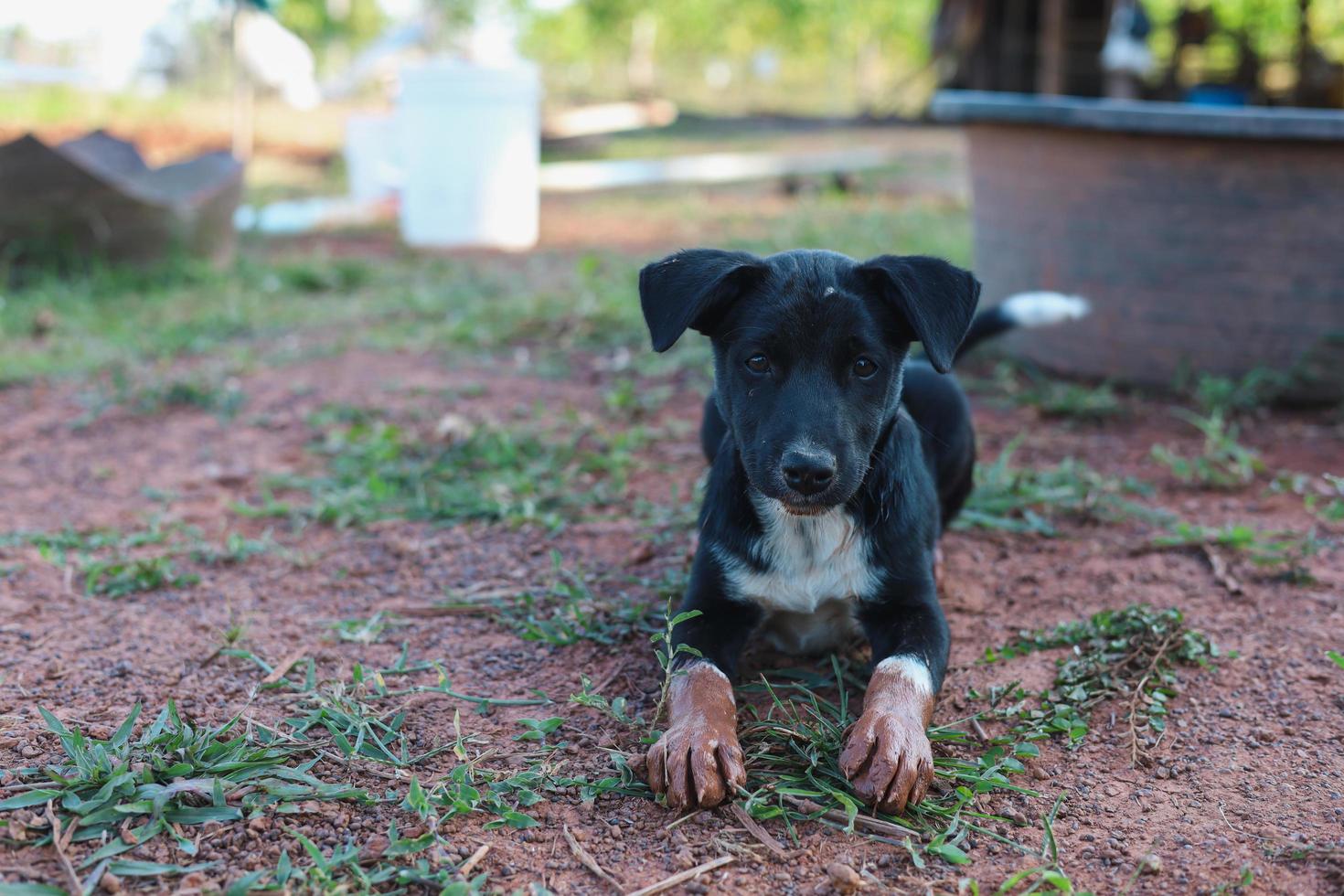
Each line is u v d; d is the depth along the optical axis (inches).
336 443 63.1
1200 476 58.1
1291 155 63.8
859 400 39.5
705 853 35.5
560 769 38.4
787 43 414.3
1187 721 40.9
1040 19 252.7
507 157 127.3
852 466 38.9
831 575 42.0
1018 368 75.0
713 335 41.3
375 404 69.0
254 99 258.2
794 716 40.8
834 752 38.8
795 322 39.0
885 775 36.1
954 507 50.8
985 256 75.7
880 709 37.6
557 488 57.7
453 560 51.7
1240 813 37.0
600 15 380.5
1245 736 40.3
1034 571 50.4
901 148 237.9
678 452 62.3
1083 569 50.4
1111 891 34.4
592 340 83.3
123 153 118.3
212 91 262.8
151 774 36.8
